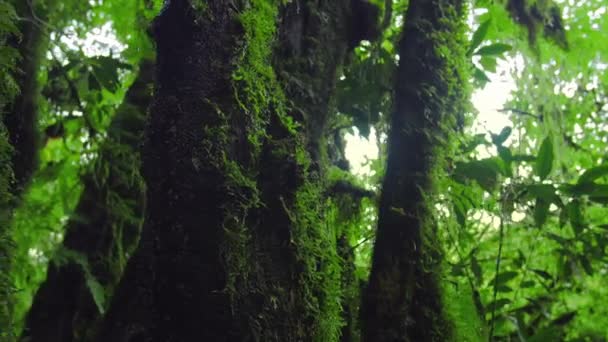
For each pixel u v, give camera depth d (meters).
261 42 1.17
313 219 1.21
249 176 1.11
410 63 1.49
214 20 1.12
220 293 1.04
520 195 1.64
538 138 2.19
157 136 1.10
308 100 1.33
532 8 1.86
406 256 1.38
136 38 2.22
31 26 1.84
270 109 1.20
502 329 2.27
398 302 1.35
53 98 2.28
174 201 1.06
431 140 1.44
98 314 2.01
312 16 1.39
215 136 1.08
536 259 2.58
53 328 1.98
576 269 2.03
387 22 1.73
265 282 1.10
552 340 2.03
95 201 2.15
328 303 1.20
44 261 2.59
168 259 1.06
